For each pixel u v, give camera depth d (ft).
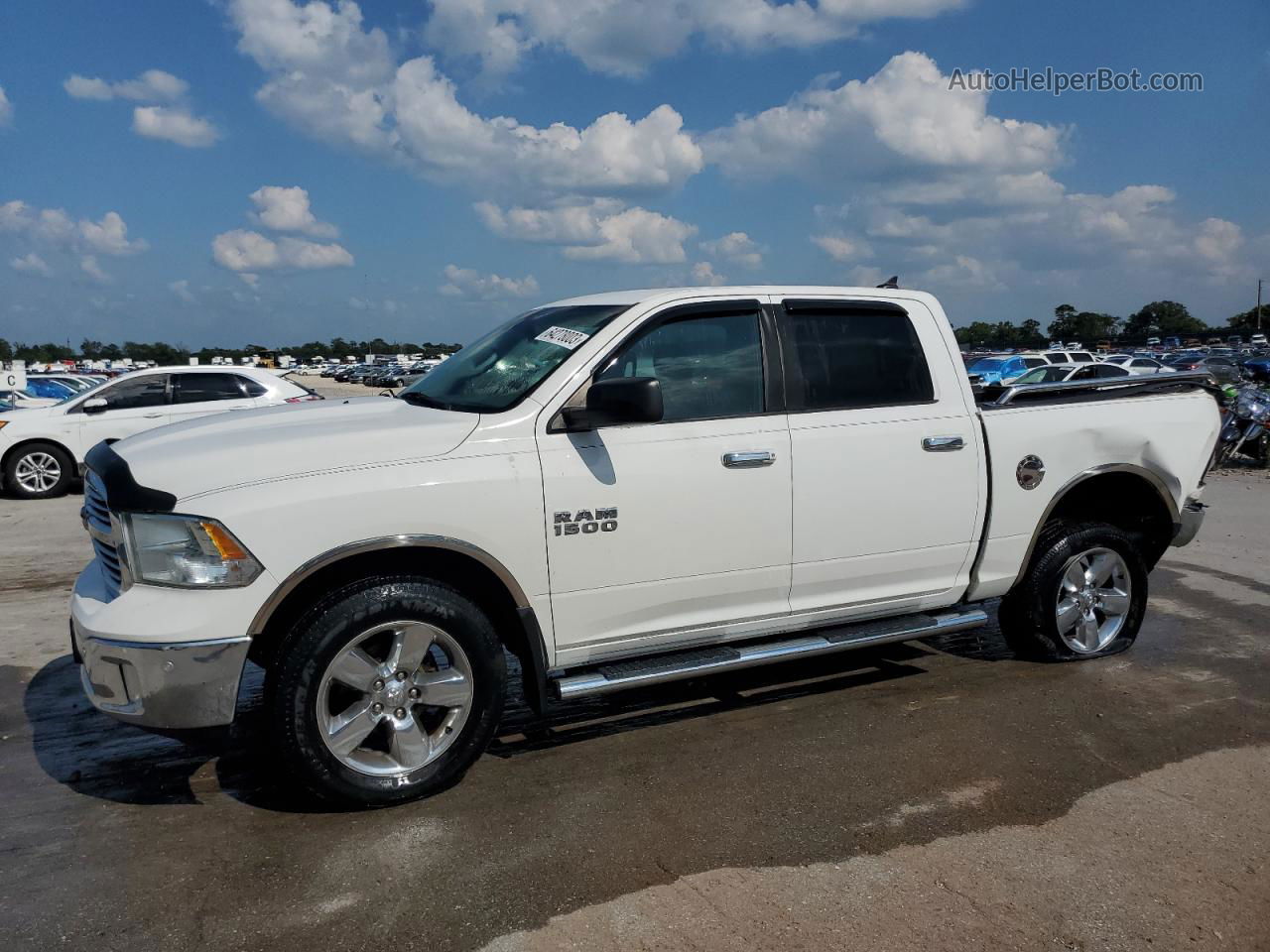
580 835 10.76
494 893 9.55
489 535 11.57
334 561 10.96
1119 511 17.93
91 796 11.82
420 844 10.55
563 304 14.76
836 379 14.19
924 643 18.43
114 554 11.14
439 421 11.98
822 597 14.19
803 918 9.14
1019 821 11.14
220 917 9.13
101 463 11.48
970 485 15.01
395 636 11.24
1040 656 16.87
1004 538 15.52
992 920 9.13
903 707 14.84
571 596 12.25
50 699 15.33
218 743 10.83
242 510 10.50
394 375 214.90
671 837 10.73
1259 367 111.65
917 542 14.67
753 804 11.53
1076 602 16.80
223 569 10.40
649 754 13.09
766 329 13.78
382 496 11.02
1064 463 15.88
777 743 13.44
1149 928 9.05
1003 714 14.52
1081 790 11.95
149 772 12.56
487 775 12.39
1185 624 19.62
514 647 12.69
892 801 11.63
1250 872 10.07
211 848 10.47
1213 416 17.47
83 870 10.01
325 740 10.89
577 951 8.63
